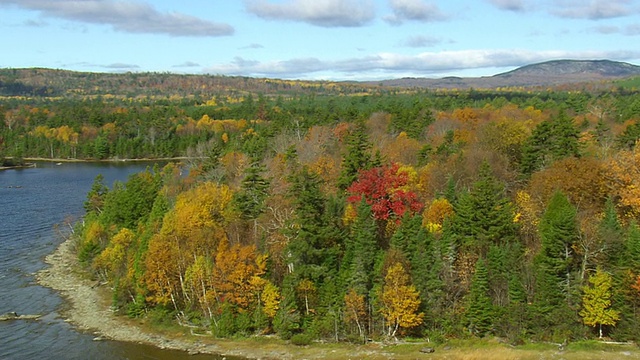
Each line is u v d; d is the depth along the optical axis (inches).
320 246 2997.0
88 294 3513.8
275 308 2913.4
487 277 2792.8
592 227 2797.7
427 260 2824.8
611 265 2721.5
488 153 3831.2
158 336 2935.5
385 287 2765.7
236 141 7416.3
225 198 3580.2
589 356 2527.1
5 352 2733.8
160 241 3193.9
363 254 2856.8
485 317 2736.2
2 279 3762.3
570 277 2733.8
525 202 3181.6
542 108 7406.5
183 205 3469.5
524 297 2743.6
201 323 3043.8
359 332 2819.9
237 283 2950.3
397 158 4485.7
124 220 4018.2
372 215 3201.3
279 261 3157.0
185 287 3152.1
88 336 2933.1
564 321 2679.6
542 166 3641.7
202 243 3191.4
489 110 6791.3
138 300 3174.2
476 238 2930.6
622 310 2650.1
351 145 4045.3
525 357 2539.4
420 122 5836.6
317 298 2935.5
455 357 2576.3
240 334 2908.5
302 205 3031.5
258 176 3575.3
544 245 2743.6
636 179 3078.2
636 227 2743.6
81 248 4057.6
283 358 2669.8
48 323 3090.6
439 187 3644.2
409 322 2731.3
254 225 3341.5
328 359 2637.8
